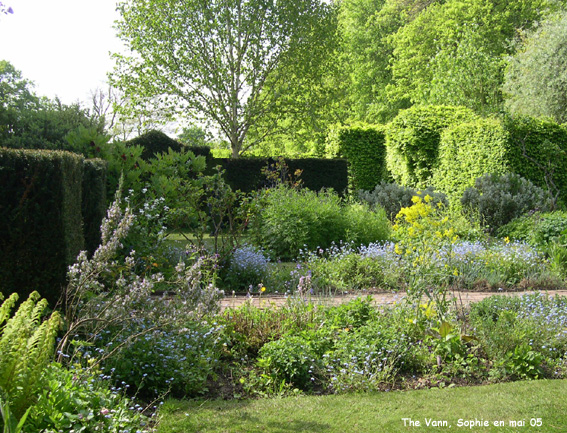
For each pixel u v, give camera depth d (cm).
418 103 2733
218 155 2875
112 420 293
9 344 287
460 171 1652
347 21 3241
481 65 2128
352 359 429
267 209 1073
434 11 2683
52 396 288
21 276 455
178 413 344
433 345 470
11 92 2370
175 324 391
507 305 555
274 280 818
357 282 807
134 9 1945
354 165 2177
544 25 1942
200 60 1956
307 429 321
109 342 410
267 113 2077
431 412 349
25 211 454
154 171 894
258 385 407
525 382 415
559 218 1078
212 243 989
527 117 1526
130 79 1994
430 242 515
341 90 2167
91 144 833
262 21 1930
